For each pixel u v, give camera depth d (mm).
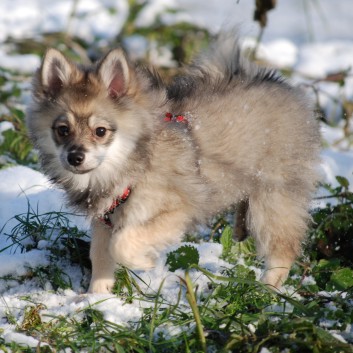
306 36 20391
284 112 8422
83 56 15539
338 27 21453
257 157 8250
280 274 8344
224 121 8094
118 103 7559
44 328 6777
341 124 14930
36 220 9086
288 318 6637
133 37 16547
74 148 7359
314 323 6777
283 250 8547
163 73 15297
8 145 11453
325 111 15086
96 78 7684
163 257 8398
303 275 8180
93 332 6383
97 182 7547
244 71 8711
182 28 16297
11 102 13305
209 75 8594
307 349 6148
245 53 9680
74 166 7320
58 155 7648
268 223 8547
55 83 7742
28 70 15000
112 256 7586
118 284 7680
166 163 7457
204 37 16219
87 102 7531
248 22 11328
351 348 6027
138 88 7645
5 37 16469
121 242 7508
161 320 6707
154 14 16625
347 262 8695
